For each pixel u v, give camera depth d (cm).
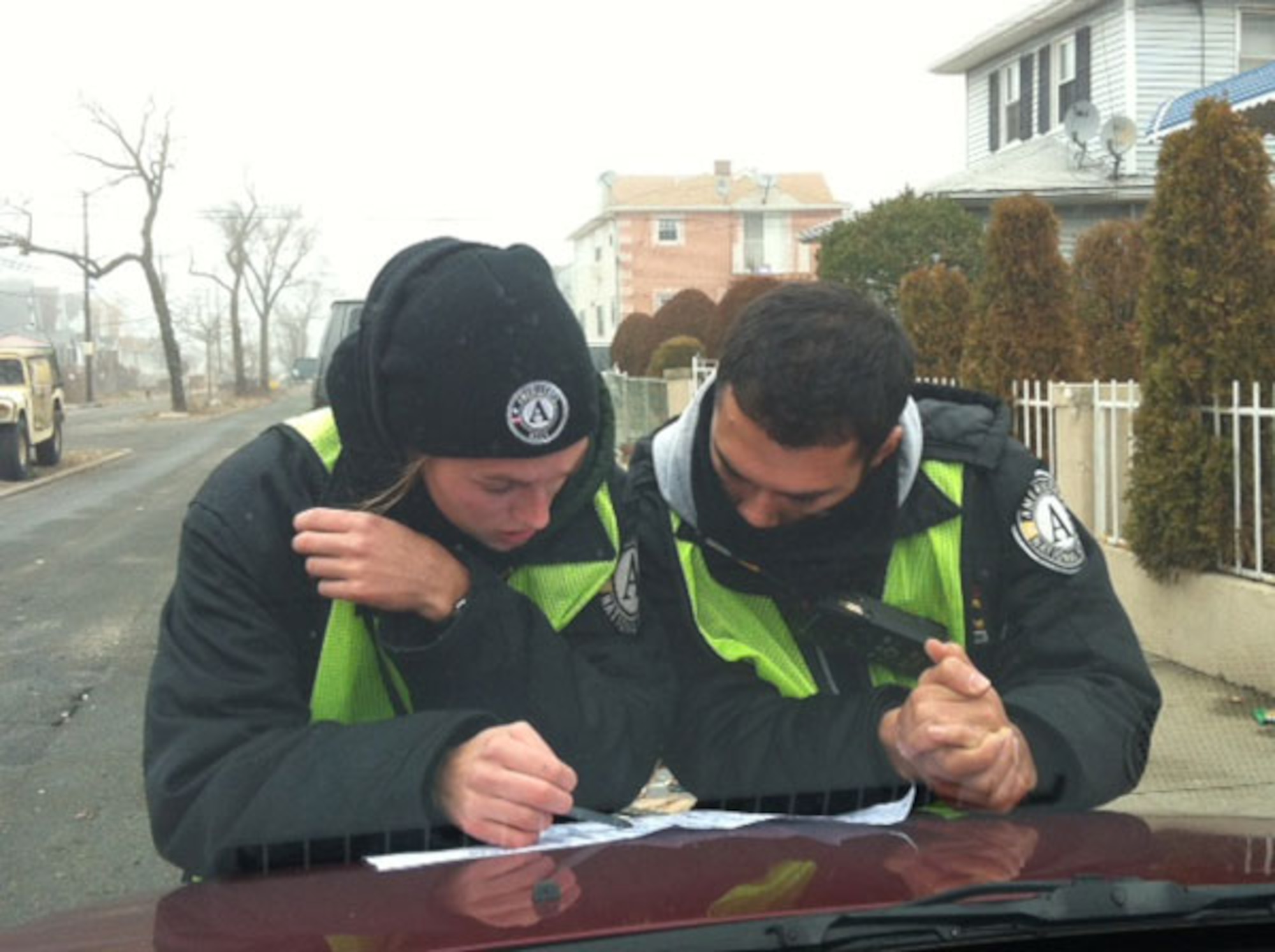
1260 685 578
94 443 3078
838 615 186
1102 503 720
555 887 136
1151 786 450
